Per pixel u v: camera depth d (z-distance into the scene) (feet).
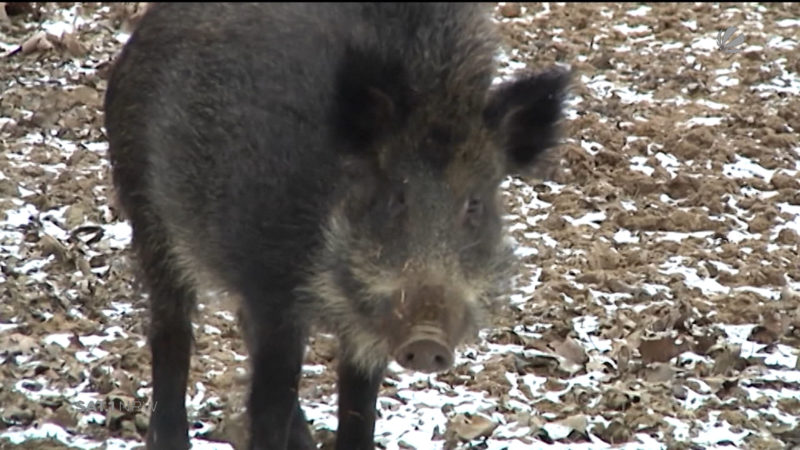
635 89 140.56
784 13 167.94
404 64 64.69
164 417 75.10
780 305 94.99
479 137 65.16
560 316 92.84
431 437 77.56
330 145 65.31
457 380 84.43
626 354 87.51
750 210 113.39
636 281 99.14
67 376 82.33
